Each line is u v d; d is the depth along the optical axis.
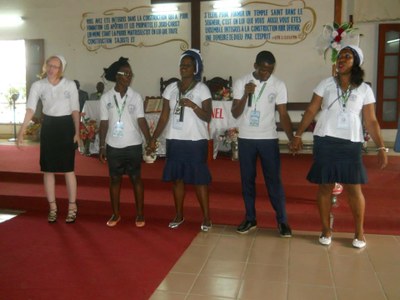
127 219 4.25
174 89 3.74
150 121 5.94
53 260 3.22
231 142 5.88
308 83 7.56
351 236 3.76
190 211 4.20
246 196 3.80
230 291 2.73
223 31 7.77
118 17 8.25
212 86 7.64
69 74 8.61
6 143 7.87
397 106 7.36
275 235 3.79
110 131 3.83
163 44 8.13
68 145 3.96
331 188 3.46
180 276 2.94
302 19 7.44
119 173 3.91
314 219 3.95
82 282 2.84
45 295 2.66
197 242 3.62
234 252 3.39
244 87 3.57
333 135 3.28
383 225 3.87
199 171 3.69
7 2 8.68
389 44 7.29
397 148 5.34
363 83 3.31
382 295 2.68
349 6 7.34
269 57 3.44
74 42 8.52
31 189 4.90
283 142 7.48
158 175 4.99
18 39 8.74
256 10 7.59
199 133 3.65
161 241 3.64
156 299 2.61
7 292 2.70
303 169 5.30
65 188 4.87
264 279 2.90
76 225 4.09
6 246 3.52
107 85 8.48
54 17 8.53
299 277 2.94
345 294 2.69
